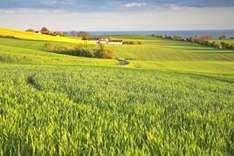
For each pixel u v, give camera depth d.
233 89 27.61
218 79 46.97
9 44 133.12
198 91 21.72
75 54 125.44
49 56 97.38
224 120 8.95
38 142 5.60
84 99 12.12
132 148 5.33
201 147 5.81
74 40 187.50
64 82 19.84
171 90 20.23
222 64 116.44
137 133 6.55
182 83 30.14
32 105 9.92
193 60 135.12
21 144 5.57
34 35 175.50
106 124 7.21
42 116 8.01
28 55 89.69
